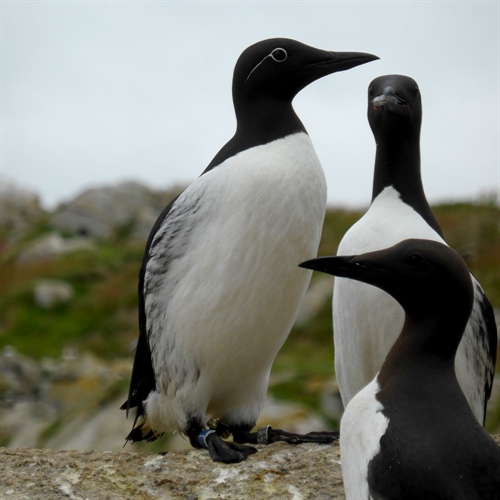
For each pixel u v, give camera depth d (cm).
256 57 986
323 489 899
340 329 928
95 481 930
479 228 3103
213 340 963
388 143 959
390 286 688
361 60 998
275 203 932
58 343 3256
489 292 2706
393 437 637
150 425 1055
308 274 974
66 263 3878
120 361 3008
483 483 622
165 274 978
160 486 923
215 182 955
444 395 659
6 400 2603
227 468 940
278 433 1001
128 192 4525
